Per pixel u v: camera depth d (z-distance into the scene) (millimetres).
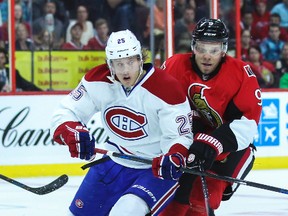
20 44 14953
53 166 13945
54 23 15180
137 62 6691
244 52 16266
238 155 7570
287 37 16469
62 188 12461
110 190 7184
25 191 12188
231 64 7297
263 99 14844
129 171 7133
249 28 16234
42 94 13930
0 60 14828
